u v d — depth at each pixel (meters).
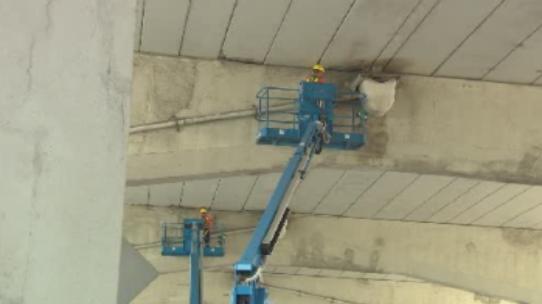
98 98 3.96
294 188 8.66
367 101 12.41
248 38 11.91
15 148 3.78
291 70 12.66
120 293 6.49
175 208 19.56
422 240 20.91
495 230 21.39
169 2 10.95
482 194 18.61
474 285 20.28
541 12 11.06
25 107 3.84
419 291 25.02
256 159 12.39
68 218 3.78
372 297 24.69
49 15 3.98
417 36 11.84
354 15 11.24
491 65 12.70
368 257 20.50
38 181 3.78
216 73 12.46
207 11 11.19
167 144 12.32
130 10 4.11
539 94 13.29
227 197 18.92
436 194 18.64
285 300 24.09
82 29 4.01
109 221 3.83
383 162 12.64
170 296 20.84
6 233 3.67
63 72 3.94
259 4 10.98
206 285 21.84
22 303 3.62
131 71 4.05
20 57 3.89
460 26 11.52
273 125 12.37
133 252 6.61
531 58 12.44
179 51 12.33
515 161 12.97
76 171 3.84
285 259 20.12
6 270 3.63
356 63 12.62
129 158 12.19
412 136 12.77
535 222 20.94
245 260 7.16
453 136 12.87
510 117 13.12
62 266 3.71
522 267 21.27
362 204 19.61
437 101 12.97
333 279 24.59
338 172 16.97
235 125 12.46
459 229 21.22
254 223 19.95
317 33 11.75
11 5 3.94
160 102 12.28
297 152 9.41
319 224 20.55
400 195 18.75
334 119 12.52
